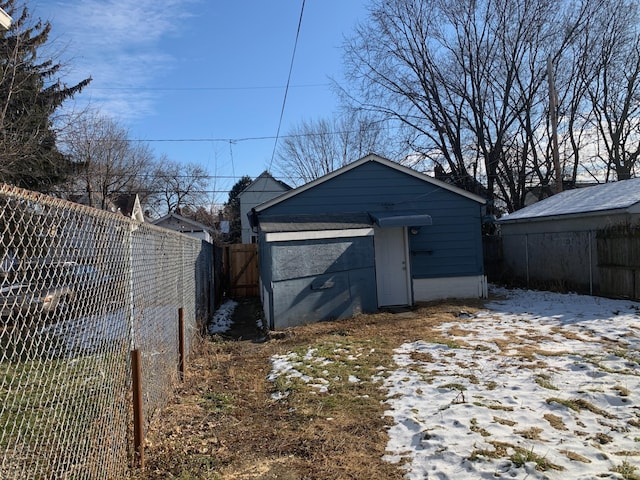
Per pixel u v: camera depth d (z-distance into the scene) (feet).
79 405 9.85
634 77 73.72
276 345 26.27
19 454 8.73
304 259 30.81
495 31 71.87
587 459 10.91
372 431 13.57
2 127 36.14
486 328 26.91
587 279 39.11
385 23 75.61
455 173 76.48
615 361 18.67
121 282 12.03
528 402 14.74
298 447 12.76
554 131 55.62
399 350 22.85
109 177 90.22
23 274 7.54
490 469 10.66
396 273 38.06
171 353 18.20
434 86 75.46
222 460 12.14
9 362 8.30
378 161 37.42
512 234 52.37
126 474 11.26
